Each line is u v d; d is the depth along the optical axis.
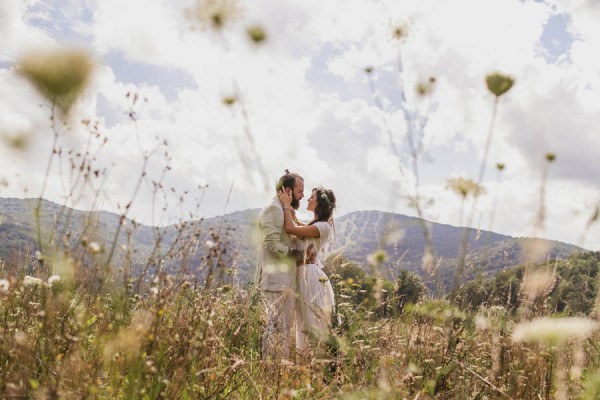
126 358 2.38
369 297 3.10
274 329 3.46
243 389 2.96
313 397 2.78
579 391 2.28
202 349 2.55
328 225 4.78
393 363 2.73
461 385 2.61
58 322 2.24
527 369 2.62
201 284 2.61
